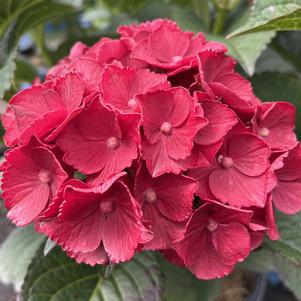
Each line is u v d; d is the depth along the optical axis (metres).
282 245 0.32
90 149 0.28
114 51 0.32
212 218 0.29
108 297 0.32
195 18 0.46
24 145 0.27
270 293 0.63
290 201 0.31
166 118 0.28
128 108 0.29
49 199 0.28
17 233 0.42
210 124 0.28
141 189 0.27
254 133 0.30
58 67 0.33
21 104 0.29
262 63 0.49
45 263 0.32
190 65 0.30
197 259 0.29
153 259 0.34
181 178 0.27
